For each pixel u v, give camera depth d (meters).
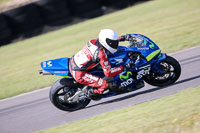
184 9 49.88
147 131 13.67
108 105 21.03
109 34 18.61
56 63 20.64
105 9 64.12
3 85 32.34
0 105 25.97
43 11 59.09
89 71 20.30
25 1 71.06
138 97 20.86
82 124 17.41
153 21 46.00
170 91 20.08
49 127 19.31
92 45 19.50
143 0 67.38
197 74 22.34
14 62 43.19
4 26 57.75
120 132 14.39
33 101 25.05
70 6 61.06
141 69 20.14
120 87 20.36
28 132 19.25
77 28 56.22
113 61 19.89
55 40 50.72
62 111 21.89
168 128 13.41
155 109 16.36
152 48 20.16
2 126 21.31
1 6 71.25
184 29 37.25
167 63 20.48
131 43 20.64
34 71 35.09
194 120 13.50
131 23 48.16
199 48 29.00
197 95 16.75
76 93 20.44
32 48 49.62
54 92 20.25
